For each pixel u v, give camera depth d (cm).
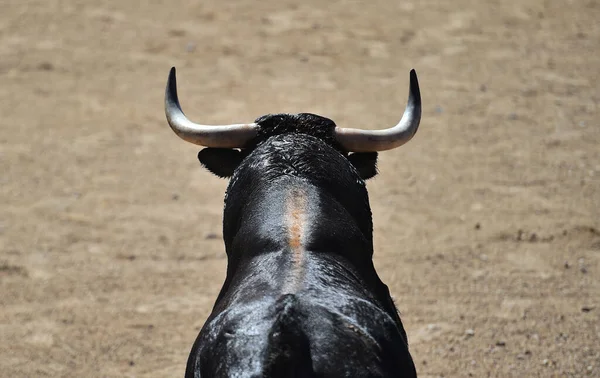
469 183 3984
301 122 1917
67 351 2842
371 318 1395
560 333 2906
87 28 5831
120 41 5644
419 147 4347
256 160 1808
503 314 3014
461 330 2914
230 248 1772
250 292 1450
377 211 3722
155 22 5925
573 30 5900
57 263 3359
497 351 2808
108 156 4259
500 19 6053
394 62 5394
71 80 5128
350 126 4522
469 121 4641
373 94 4950
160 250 3447
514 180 4016
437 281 3209
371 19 6019
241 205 1766
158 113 4741
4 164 4166
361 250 1656
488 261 3350
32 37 5688
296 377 1228
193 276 3272
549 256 3384
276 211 1645
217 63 5347
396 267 3297
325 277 1468
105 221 3662
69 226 3622
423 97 4931
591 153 4291
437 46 5625
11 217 3694
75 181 4016
